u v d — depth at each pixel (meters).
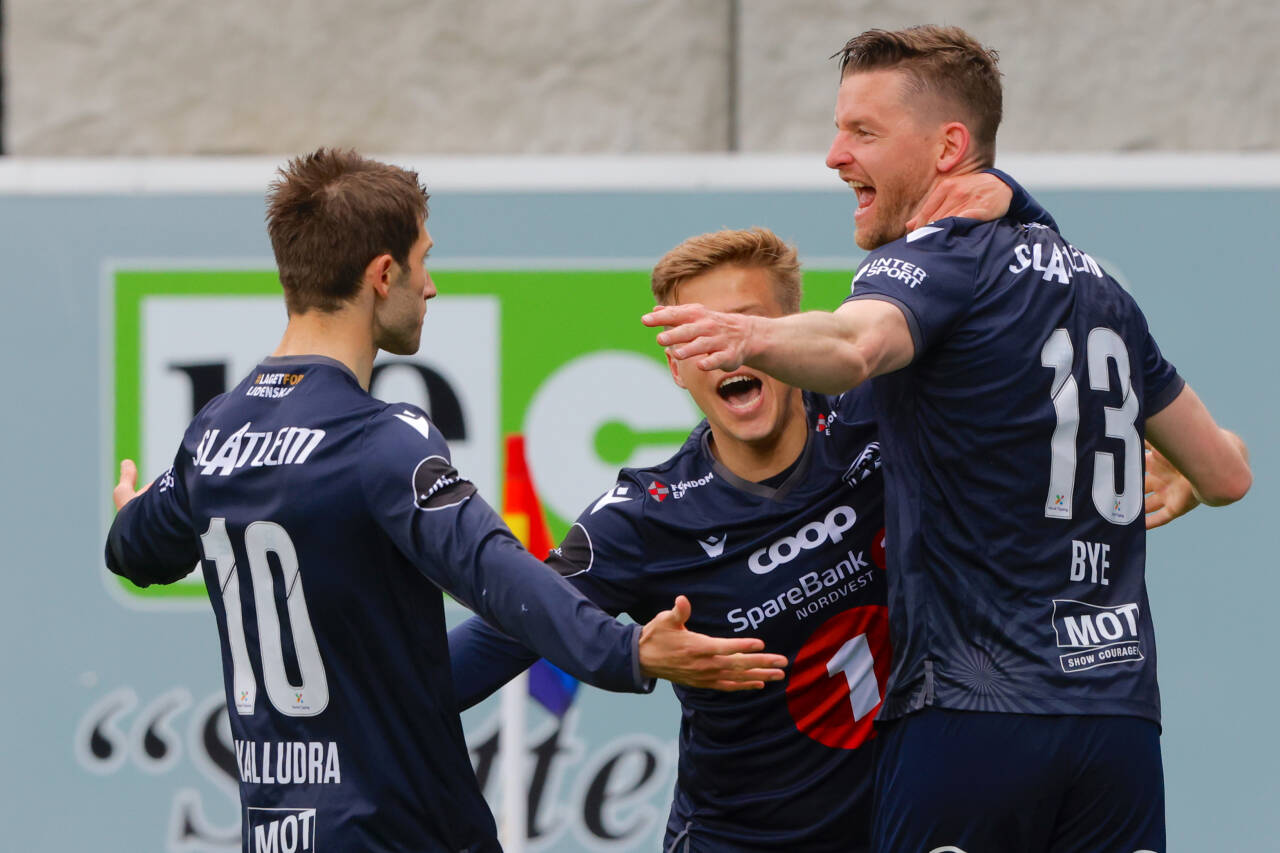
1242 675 15.97
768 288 9.01
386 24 18.64
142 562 8.59
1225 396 16.23
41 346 17.14
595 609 6.88
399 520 7.24
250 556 7.59
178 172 17.28
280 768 7.62
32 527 16.95
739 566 8.88
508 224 16.86
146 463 17.02
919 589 7.72
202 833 16.59
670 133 18.34
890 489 7.89
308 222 7.82
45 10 18.97
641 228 16.81
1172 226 16.39
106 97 18.88
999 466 7.59
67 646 16.81
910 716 7.75
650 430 16.66
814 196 16.69
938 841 7.62
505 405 16.75
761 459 8.93
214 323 17.11
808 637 8.85
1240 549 16.03
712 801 9.22
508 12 18.53
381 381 16.81
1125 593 7.88
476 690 8.96
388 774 7.49
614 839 16.11
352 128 18.66
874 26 18.16
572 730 16.19
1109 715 7.52
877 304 7.27
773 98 18.22
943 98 8.06
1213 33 17.94
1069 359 7.75
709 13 18.36
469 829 7.80
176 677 16.75
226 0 18.81
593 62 18.45
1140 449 8.16
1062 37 18.02
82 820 16.64
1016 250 7.86
